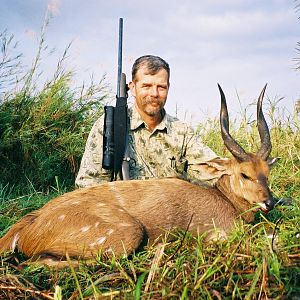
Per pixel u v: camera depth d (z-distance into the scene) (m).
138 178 1.60
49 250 1.21
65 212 1.25
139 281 0.88
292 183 1.87
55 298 0.89
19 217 1.61
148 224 1.32
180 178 1.48
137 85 1.59
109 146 1.53
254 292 0.88
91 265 1.13
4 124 2.24
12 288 0.97
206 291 0.86
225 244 1.17
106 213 1.26
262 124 1.57
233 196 1.54
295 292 0.90
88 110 2.46
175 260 1.07
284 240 1.18
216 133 2.39
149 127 1.63
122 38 1.84
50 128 2.33
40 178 2.18
